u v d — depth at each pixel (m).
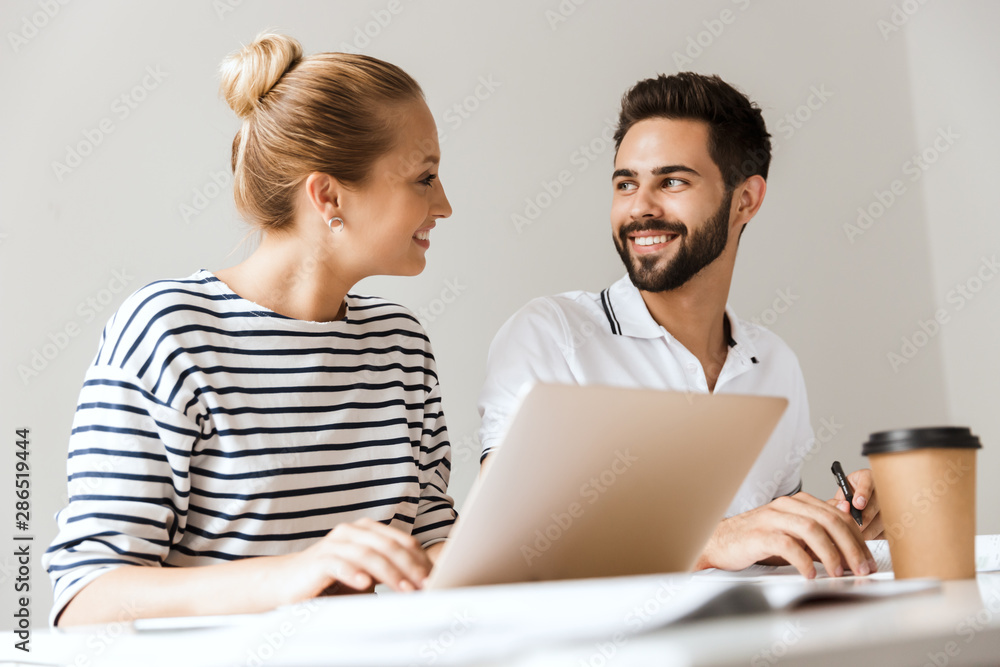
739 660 0.30
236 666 0.41
